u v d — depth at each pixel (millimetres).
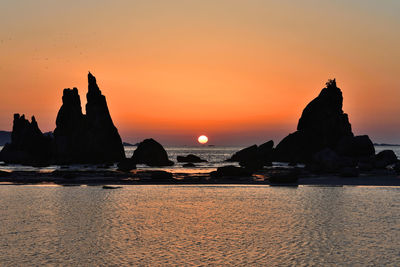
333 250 23406
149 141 122062
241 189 52406
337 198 43656
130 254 22875
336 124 127938
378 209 36625
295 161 124500
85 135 133000
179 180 62969
